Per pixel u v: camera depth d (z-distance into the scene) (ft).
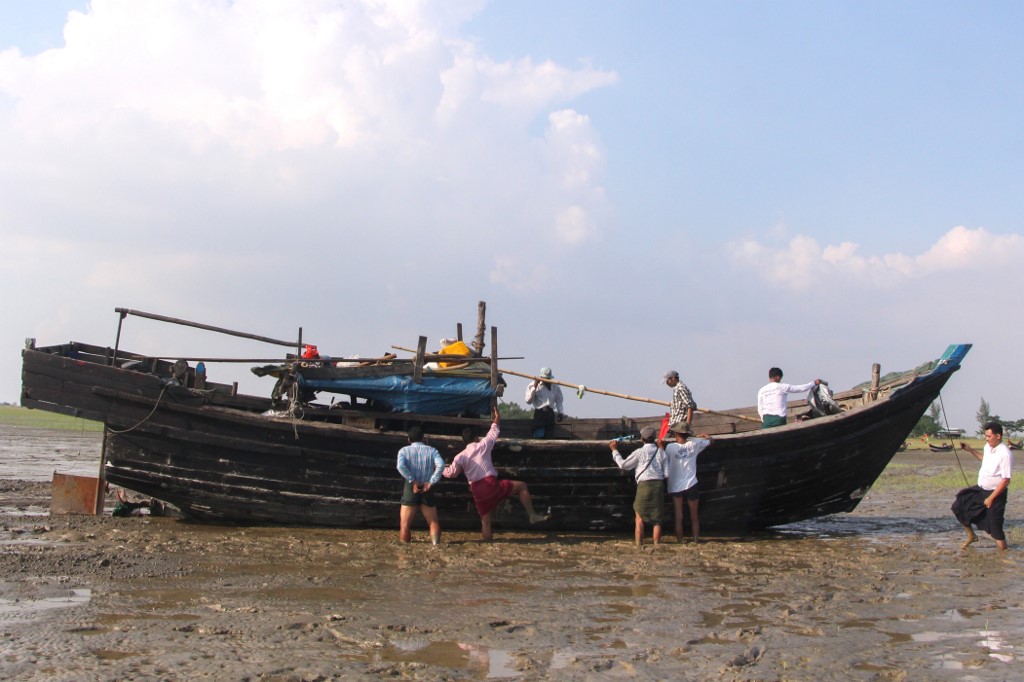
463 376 42.06
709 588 28.89
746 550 37.78
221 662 18.95
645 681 18.44
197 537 36.60
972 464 116.26
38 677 17.62
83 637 20.65
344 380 40.57
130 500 45.55
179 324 40.34
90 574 27.99
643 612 24.97
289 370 39.75
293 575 29.12
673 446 39.99
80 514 42.88
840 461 43.88
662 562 34.17
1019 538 41.63
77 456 88.99
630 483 41.47
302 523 40.63
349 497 40.06
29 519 40.63
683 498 40.96
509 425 48.32
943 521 51.52
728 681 18.51
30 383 37.19
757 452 42.19
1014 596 27.81
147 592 25.75
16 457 84.79
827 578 30.94
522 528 42.06
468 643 21.16
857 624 23.82
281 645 20.47
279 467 39.40
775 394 44.86
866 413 43.01
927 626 23.65
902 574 31.86
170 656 19.26
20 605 23.61
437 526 37.55
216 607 24.09
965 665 19.83
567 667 19.30
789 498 44.32
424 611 24.40
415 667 18.97
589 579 30.22
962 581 30.45
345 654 19.90
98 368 37.91
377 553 34.32
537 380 46.62
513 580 29.63
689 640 21.89
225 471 39.11
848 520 52.21
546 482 40.88
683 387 44.39
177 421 38.68
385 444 39.73
